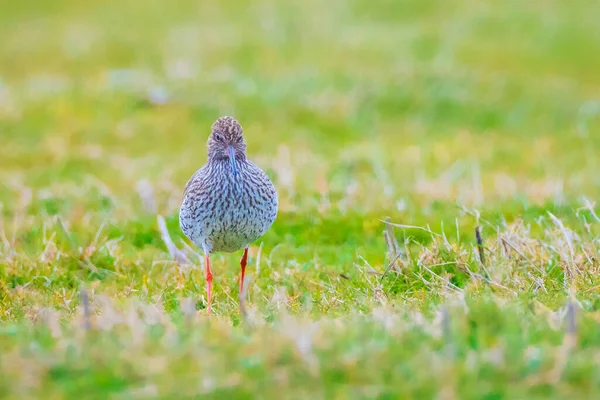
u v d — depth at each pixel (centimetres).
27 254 1259
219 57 2733
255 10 3412
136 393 713
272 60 2688
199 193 1059
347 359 734
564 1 3322
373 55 2742
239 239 1076
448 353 741
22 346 791
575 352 746
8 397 711
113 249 1261
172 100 2298
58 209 1502
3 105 2275
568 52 2812
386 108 2305
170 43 2947
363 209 1411
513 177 1738
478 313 841
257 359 749
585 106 2330
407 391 696
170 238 1314
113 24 3322
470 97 2352
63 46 2961
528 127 2206
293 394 701
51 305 1042
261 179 1064
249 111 2255
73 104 2281
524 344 764
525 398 687
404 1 3328
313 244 1316
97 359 753
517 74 2584
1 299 1098
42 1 3738
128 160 1916
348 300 1009
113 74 2567
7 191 1672
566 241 1111
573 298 895
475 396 689
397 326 817
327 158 1889
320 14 3288
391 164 1834
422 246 1158
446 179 1661
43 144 2017
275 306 984
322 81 2458
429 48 2809
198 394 709
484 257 1095
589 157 1889
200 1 3641
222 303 1058
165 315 920
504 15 3145
